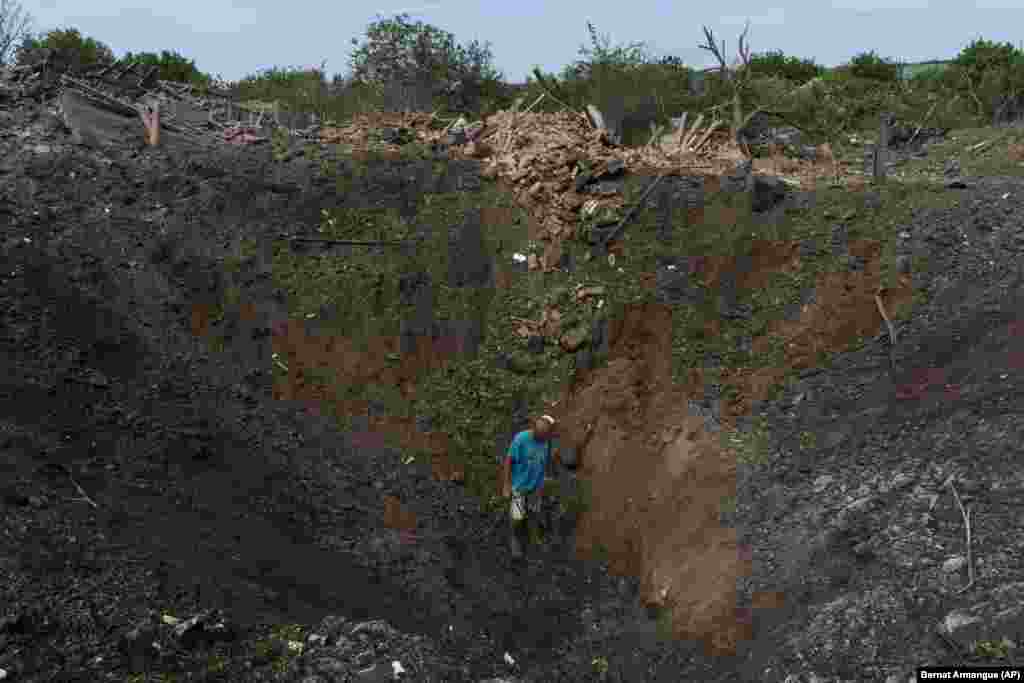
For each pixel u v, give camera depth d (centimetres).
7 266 779
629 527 685
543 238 923
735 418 708
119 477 584
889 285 771
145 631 442
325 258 896
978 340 671
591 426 761
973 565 471
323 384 795
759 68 2289
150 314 803
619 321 820
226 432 705
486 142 1102
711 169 1043
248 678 440
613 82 1345
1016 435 551
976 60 2006
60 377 671
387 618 564
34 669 395
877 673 431
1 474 515
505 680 525
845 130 1568
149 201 944
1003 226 807
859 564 518
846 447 626
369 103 1480
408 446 763
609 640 599
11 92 1170
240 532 589
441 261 905
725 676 507
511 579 665
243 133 1157
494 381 815
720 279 837
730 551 593
